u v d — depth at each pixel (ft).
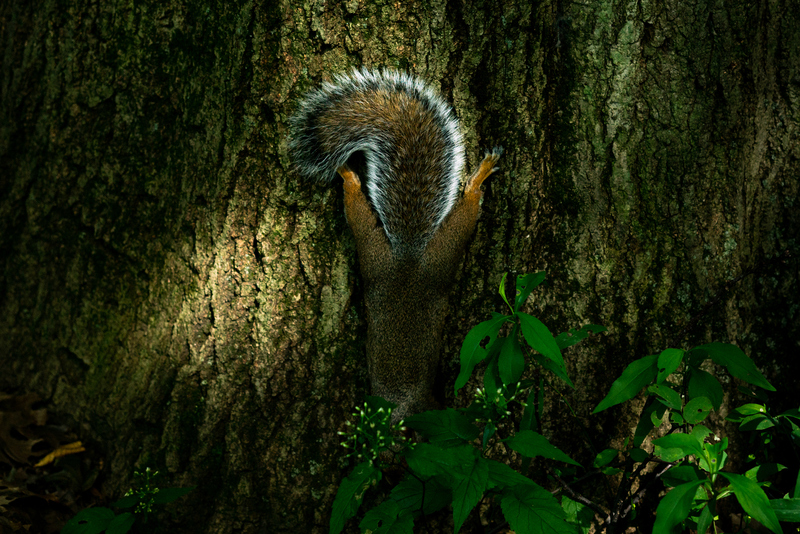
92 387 10.53
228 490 9.52
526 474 9.13
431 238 9.60
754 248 9.34
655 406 7.61
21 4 11.28
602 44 8.72
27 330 11.44
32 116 11.12
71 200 10.73
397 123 9.56
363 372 9.63
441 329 9.63
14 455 10.10
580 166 8.98
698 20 8.69
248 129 9.12
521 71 8.86
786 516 6.31
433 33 8.86
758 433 8.88
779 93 9.13
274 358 9.46
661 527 6.11
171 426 9.71
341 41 8.91
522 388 7.87
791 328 9.39
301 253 9.40
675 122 8.88
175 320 9.82
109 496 10.08
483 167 9.19
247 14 8.91
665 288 9.14
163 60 9.63
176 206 9.73
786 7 8.89
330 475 9.45
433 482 7.13
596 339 9.16
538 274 7.56
